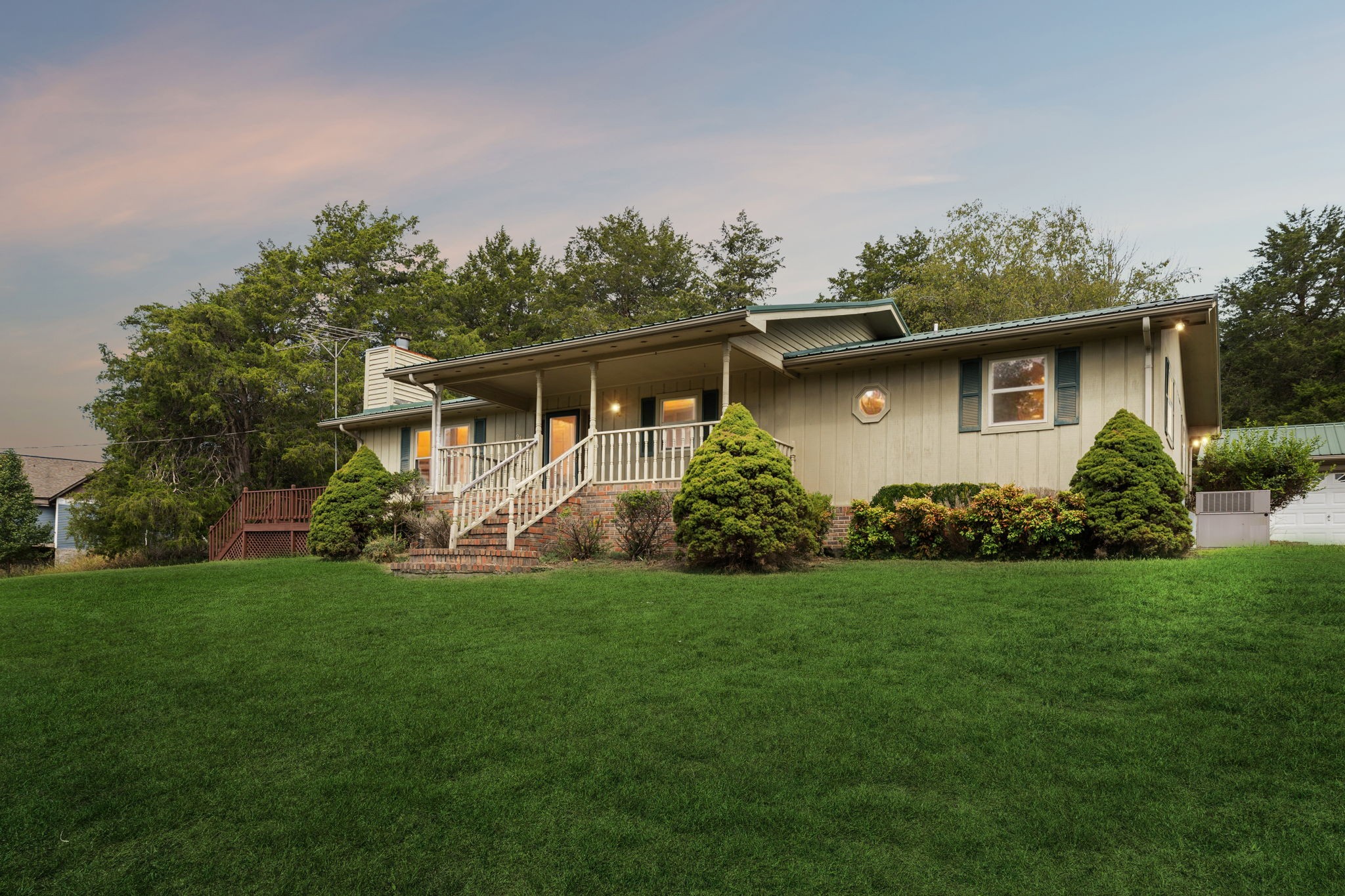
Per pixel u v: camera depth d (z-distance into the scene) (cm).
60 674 605
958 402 1330
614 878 294
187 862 317
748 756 396
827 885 284
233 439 3103
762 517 1053
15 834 344
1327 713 416
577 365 1565
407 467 2283
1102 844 303
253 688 546
